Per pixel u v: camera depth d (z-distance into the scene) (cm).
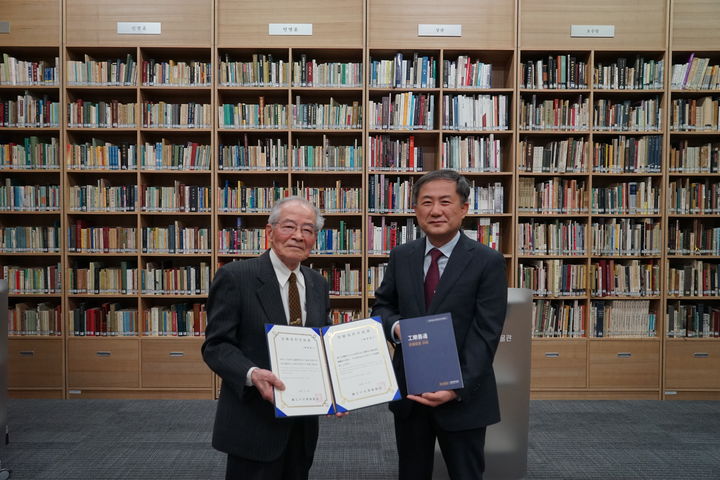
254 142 433
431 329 160
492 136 412
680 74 408
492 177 438
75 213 407
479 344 162
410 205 411
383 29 412
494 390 172
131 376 405
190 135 436
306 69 409
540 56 424
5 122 407
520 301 260
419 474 173
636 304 414
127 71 408
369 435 332
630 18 411
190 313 411
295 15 412
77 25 407
